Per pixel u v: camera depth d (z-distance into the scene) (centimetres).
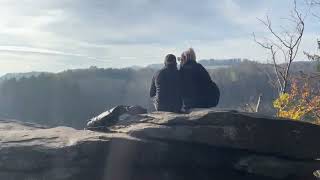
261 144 505
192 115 514
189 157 506
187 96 584
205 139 500
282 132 508
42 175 477
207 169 509
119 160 492
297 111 911
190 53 593
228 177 512
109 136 499
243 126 502
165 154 499
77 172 482
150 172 498
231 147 504
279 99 929
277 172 503
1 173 478
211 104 588
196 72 584
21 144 485
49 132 522
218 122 503
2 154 477
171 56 589
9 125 595
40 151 477
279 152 509
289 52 1115
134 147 493
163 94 582
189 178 505
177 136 499
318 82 1001
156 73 594
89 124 554
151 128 503
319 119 931
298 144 511
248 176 512
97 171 487
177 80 586
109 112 552
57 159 479
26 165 476
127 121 537
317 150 514
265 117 510
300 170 506
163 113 545
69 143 487
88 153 484
